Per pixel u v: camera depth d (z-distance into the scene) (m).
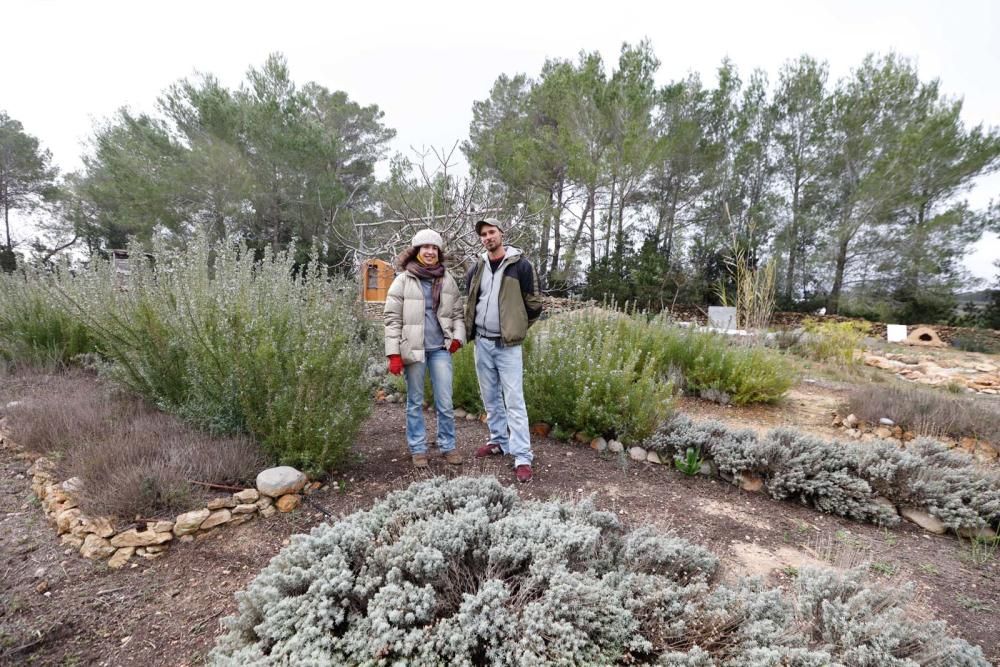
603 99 15.72
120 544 2.30
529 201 14.98
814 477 3.19
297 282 4.02
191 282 3.75
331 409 3.08
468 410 4.72
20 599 1.99
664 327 6.36
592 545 1.98
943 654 1.66
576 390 3.95
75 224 22.52
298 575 1.84
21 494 2.83
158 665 1.73
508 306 3.23
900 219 15.52
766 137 18.00
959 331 13.38
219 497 2.65
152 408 3.78
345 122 23.41
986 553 2.67
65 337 5.34
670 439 3.61
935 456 3.50
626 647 1.65
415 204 9.05
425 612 1.64
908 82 15.72
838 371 7.57
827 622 1.78
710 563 2.07
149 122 16.25
